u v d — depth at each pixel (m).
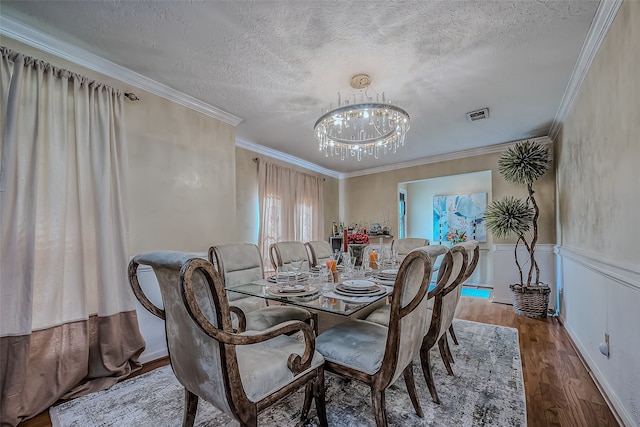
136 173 2.43
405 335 1.41
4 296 1.65
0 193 1.65
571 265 2.87
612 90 1.75
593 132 2.13
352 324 1.86
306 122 3.44
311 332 1.37
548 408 1.68
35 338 1.78
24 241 1.72
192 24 1.82
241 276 2.41
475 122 3.41
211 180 3.05
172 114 2.72
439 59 2.18
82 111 2.05
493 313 3.65
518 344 2.64
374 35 1.92
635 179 1.48
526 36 1.92
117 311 2.14
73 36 1.93
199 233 2.91
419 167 5.18
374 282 2.12
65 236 1.92
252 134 3.86
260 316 2.14
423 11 1.71
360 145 3.15
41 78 1.85
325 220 5.77
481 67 2.28
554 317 3.47
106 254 2.08
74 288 1.95
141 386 1.98
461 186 5.86
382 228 5.64
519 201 3.78
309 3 1.64
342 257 2.87
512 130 3.67
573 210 2.81
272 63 2.25
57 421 1.63
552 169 3.87
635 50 1.45
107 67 2.24
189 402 1.42
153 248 2.52
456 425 1.53
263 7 1.68
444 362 2.08
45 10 1.69
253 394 1.17
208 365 1.13
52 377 1.81
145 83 2.48
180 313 1.19
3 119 1.70
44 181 1.86
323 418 1.48
